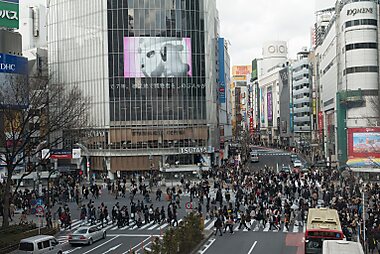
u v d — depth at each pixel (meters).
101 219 40.06
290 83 162.50
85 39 84.44
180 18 82.62
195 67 83.31
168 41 82.25
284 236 34.94
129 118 81.88
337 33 93.31
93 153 82.75
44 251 27.92
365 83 84.75
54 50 88.69
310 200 44.78
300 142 142.12
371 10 85.31
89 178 73.62
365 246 28.61
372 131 58.38
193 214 32.47
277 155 124.00
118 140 81.62
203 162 82.69
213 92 86.94
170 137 82.19
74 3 85.69
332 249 20.11
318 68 128.25
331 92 101.56
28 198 47.28
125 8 81.75
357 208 37.44
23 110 41.91
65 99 64.06
